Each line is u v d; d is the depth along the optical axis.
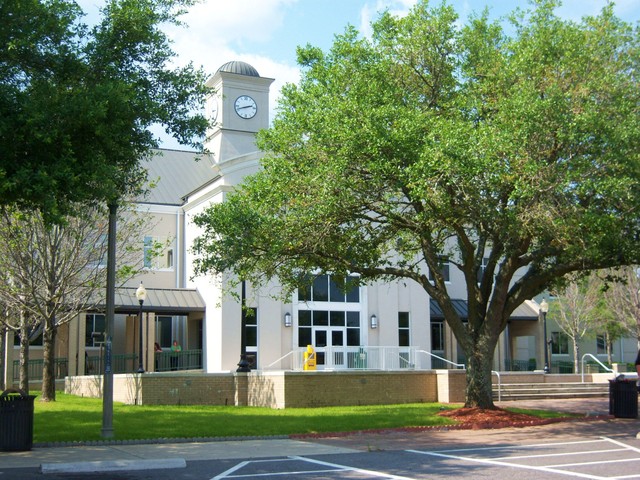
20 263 23.73
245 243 18.38
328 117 17.61
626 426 18.39
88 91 13.79
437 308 39.84
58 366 33.06
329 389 23.95
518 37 18.84
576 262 18.83
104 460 12.38
